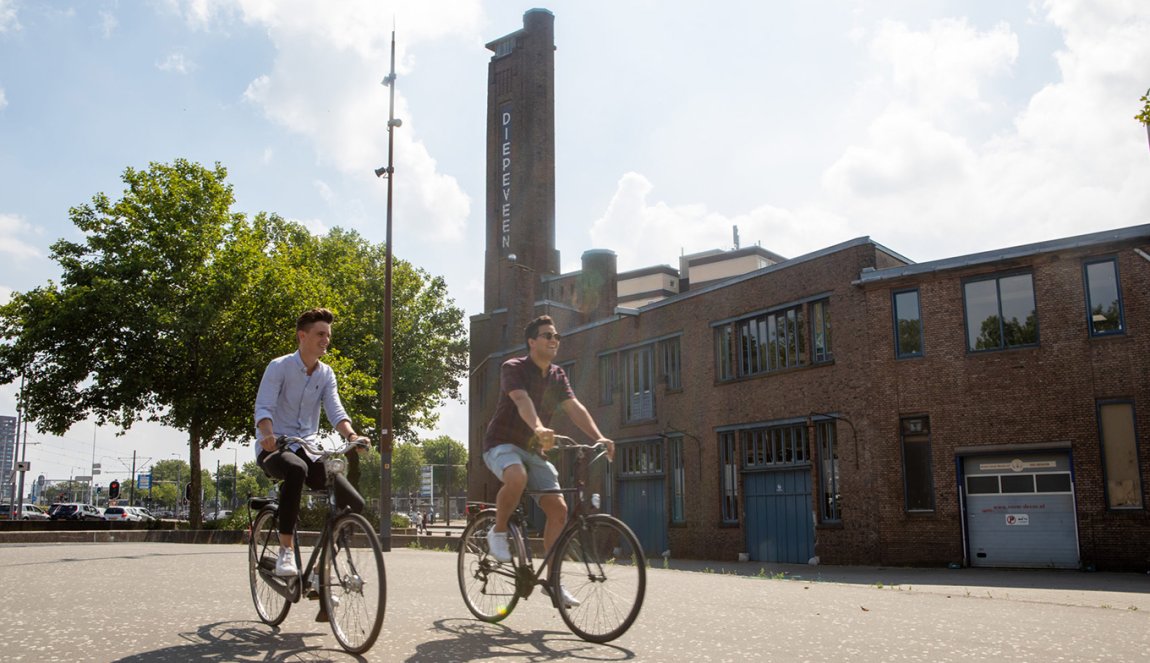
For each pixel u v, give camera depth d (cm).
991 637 520
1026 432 1995
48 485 14862
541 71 5597
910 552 2112
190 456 3316
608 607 489
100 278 3114
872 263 2281
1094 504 1895
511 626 547
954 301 2123
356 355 4206
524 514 561
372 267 4669
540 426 518
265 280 3372
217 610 607
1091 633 547
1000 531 2014
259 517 574
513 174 5547
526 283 4256
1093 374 1928
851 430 2258
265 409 535
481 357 4409
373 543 450
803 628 544
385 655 447
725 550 2634
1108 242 1920
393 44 2538
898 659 445
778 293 2520
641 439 3005
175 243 3278
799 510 2409
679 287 5828
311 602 638
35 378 3117
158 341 3194
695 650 463
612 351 3200
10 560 1157
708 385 2755
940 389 2117
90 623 540
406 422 4588
